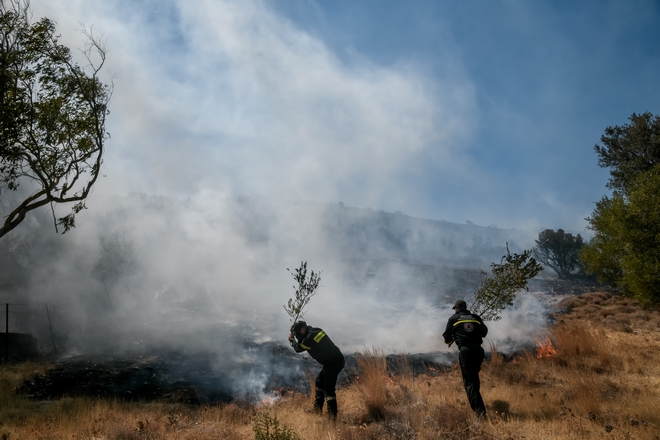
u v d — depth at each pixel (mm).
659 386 7324
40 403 6492
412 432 4996
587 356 9734
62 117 7391
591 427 5254
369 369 7215
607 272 14617
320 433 4957
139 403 6934
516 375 8172
